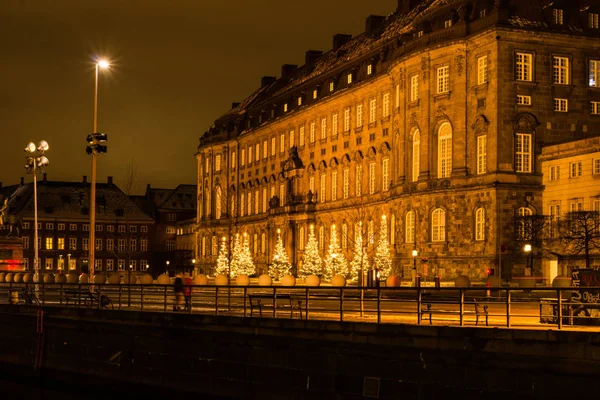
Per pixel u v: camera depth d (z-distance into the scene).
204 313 41.94
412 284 82.12
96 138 57.31
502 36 80.00
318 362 34.44
